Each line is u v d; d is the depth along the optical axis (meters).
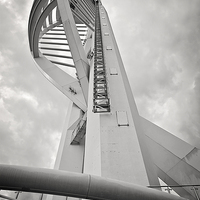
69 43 15.35
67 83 19.00
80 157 16.12
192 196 8.93
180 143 10.77
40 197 4.80
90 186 4.15
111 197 4.21
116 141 7.81
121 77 12.05
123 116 9.07
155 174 8.13
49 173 4.15
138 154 7.26
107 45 16.36
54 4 17.64
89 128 10.26
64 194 4.15
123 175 6.54
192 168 9.64
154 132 11.53
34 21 19.22
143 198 4.37
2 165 4.01
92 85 12.47
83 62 15.27
